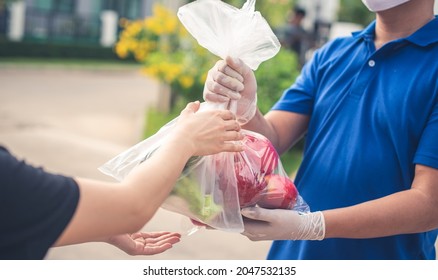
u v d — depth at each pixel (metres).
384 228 1.81
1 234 1.22
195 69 8.27
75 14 24.55
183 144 1.48
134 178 1.39
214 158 1.77
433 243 2.17
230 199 1.77
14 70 16.77
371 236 1.83
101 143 7.98
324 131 2.11
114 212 1.32
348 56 2.17
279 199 1.82
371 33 2.15
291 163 6.79
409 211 1.80
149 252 1.86
